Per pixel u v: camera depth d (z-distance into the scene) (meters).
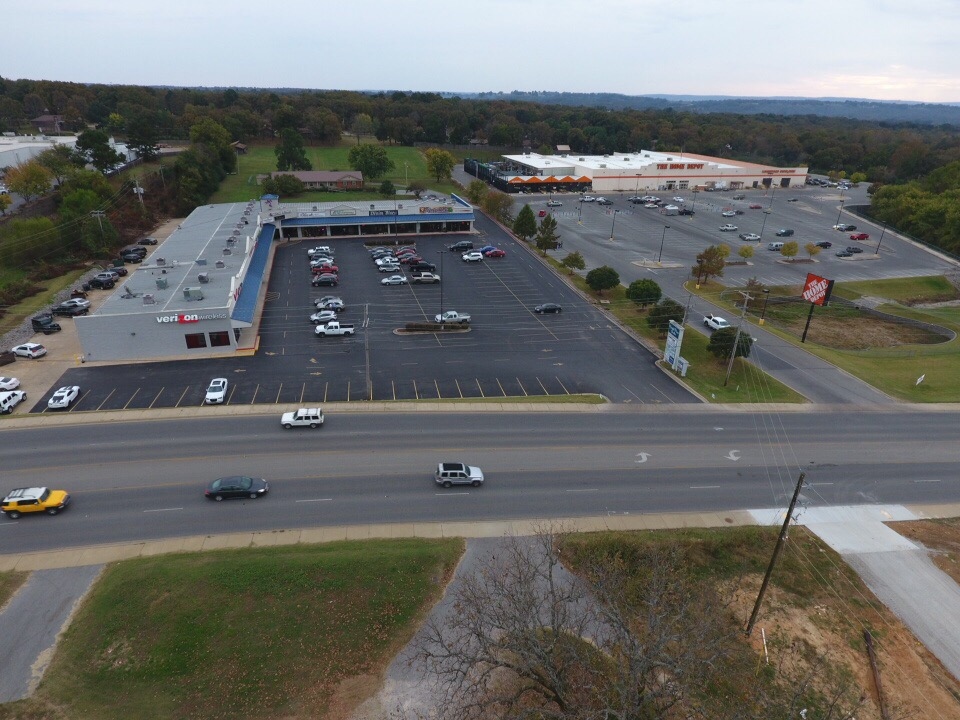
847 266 100.75
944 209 115.69
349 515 36.56
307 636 28.34
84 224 92.56
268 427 45.62
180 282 66.62
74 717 24.66
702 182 168.25
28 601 29.77
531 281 85.88
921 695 26.95
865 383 57.59
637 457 43.78
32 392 49.94
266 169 163.88
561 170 166.12
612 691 23.42
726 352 58.41
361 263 92.25
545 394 52.72
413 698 25.86
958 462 45.03
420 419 47.69
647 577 30.55
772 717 22.91
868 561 34.75
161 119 183.00
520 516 37.09
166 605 29.23
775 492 40.59
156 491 38.06
